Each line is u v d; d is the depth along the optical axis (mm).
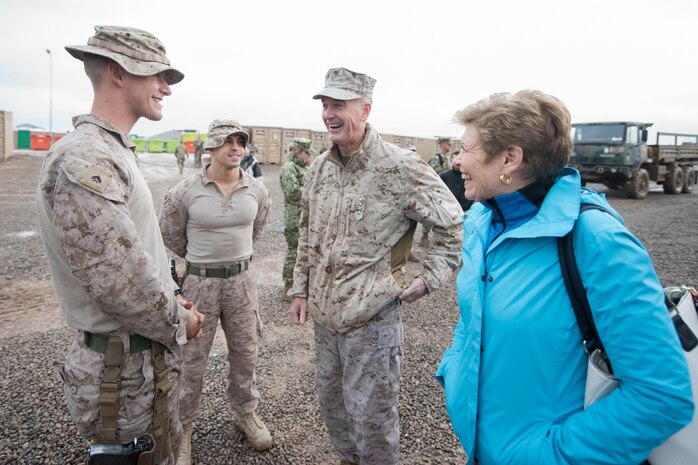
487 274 1241
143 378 1421
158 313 1337
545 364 1086
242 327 2373
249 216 2389
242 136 2322
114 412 1366
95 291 1232
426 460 2324
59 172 1232
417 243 6410
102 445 1387
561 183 1156
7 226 8094
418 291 1821
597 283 995
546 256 1112
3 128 21125
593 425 985
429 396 2924
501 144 1159
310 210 2016
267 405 2777
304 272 2115
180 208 2359
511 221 1229
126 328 1391
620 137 13234
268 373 3168
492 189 1227
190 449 2246
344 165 1874
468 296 1297
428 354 3525
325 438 2480
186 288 2342
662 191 17547
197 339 2262
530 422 1112
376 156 1802
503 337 1137
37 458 2221
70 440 2363
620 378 976
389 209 1814
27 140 31344
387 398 1859
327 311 1890
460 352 1423
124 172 1359
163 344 1458
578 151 13961
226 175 2326
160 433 1461
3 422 2498
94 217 1221
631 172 13672
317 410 2736
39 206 1346
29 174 17109
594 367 1036
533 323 1087
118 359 1373
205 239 2311
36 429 2445
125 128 1464
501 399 1153
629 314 946
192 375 2254
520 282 1135
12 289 4801
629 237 1001
